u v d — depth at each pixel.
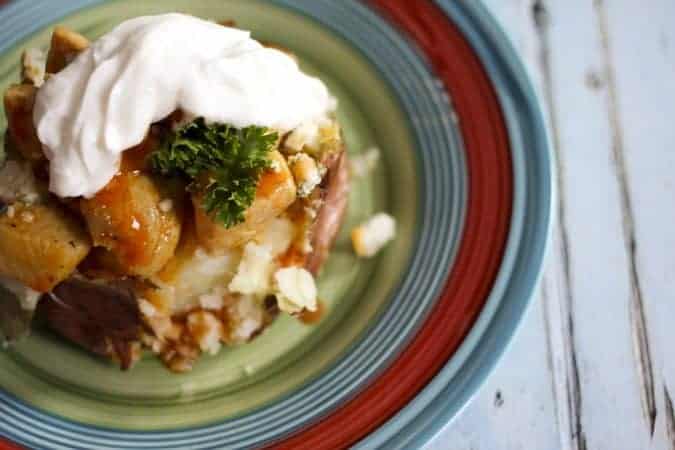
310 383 0.41
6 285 0.41
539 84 0.46
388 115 0.45
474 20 0.44
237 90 0.37
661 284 0.43
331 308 0.43
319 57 0.45
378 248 0.43
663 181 0.45
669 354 0.42
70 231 0.38
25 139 0.38
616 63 0.47
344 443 0.39
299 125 0.39
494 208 0.42
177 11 0.45
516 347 0.42
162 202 0.37
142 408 0.41
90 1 0.45
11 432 0.40
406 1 0.44
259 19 0.46
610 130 0.46
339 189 0.43
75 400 0.41
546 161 0.42
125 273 0.39
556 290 0.43
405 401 0.40
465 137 0.43
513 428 0.41
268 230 0.40
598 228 0.44
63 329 0.42
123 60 0.37
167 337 0.42
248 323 0.42
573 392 0.42
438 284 0.42
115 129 0.36
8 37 0.44
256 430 0.40
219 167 0.37
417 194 0.44
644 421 0.42
